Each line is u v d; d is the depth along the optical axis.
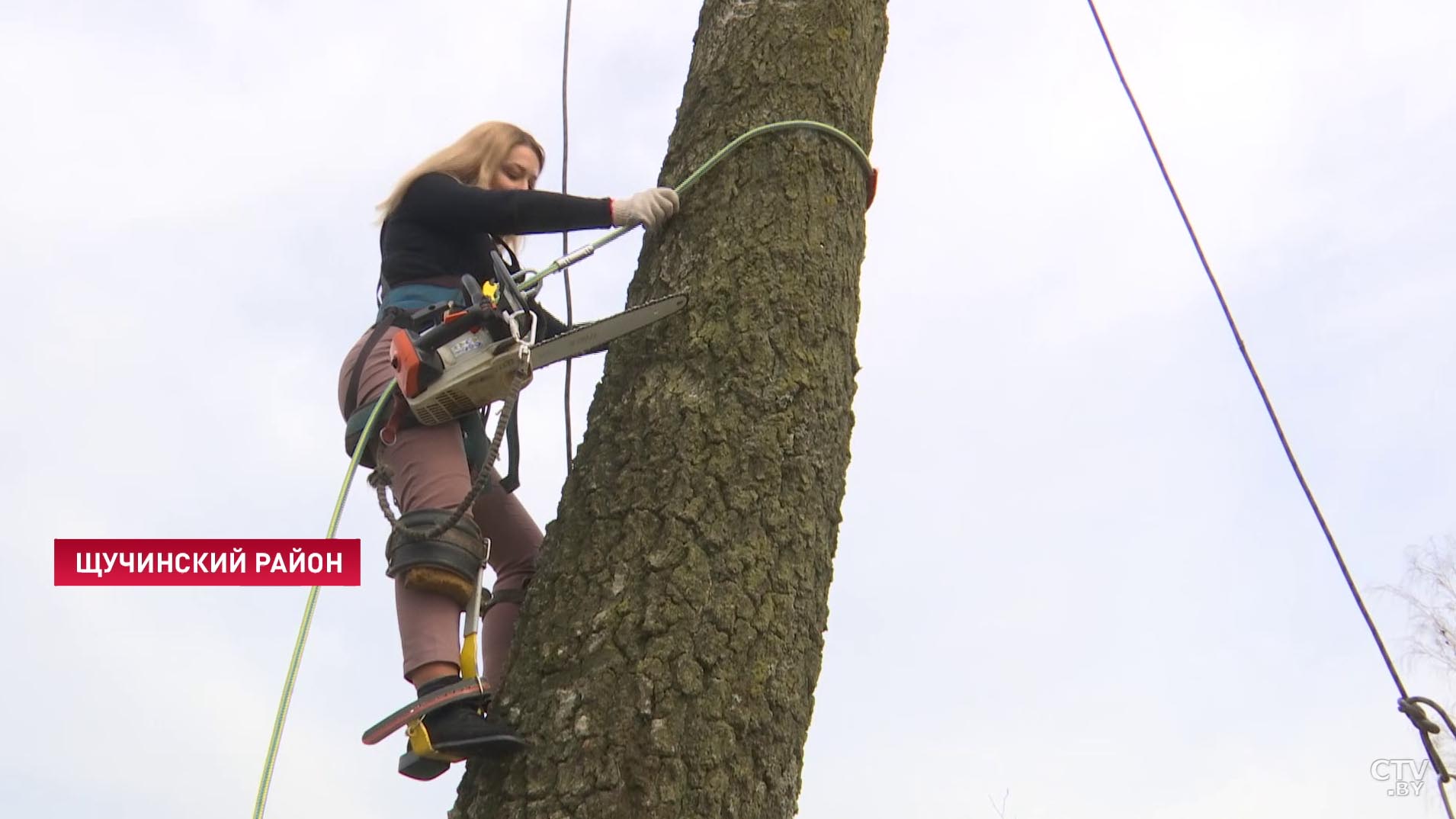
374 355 4.02
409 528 3.65
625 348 3.89
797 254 3.96
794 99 4.26
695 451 3.56
